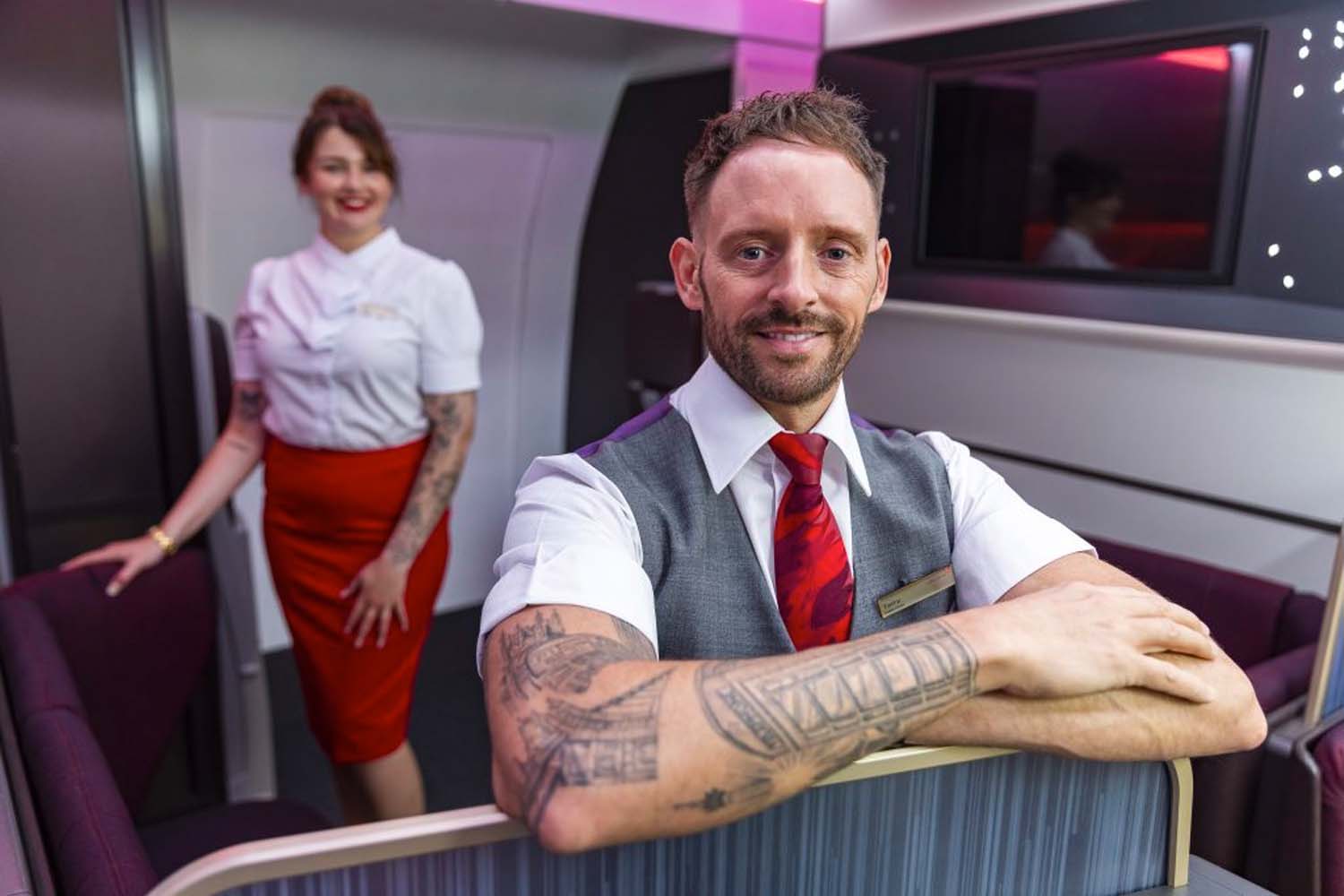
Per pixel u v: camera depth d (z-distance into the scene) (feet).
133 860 2.74
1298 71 4.62
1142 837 2.49
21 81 5.44
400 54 7.73
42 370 5.80
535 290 10.25
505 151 9.17
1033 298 5.92
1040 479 6.28
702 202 2.82
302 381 5.69
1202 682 2.41
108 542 6.17
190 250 8.22
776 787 2.02
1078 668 2.27
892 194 6.64
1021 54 5.72
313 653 6.09
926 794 2.22
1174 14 5.02
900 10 6.40
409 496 5.95
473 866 1.96
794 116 2.68
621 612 2.50
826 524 3.01
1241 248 4.95
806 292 2.63
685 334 7.52
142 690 5.29
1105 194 5.48
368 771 6.20
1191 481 5.49
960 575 3.20
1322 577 5.04
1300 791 3.67
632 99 9.06
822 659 2.16
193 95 7.36
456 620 10.62
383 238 5.81
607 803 1.93
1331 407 4.83
